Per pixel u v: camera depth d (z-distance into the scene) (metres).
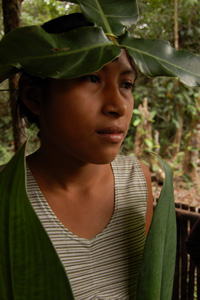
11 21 1.19
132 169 0.62
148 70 0.40
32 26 0.32
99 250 0.52
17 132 1.07
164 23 3.90
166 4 3.87
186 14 4.02
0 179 0.32
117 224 0.55
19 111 0.55
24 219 0.31
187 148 3.83
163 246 0.43
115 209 0.56
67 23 0.44
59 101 0.41
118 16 0.41
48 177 0.50
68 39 0.34
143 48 0.40
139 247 0.58
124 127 0.43
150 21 3.72
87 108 0.40
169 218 0.45
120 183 0.58
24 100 0.47
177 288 1.48
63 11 2.16
